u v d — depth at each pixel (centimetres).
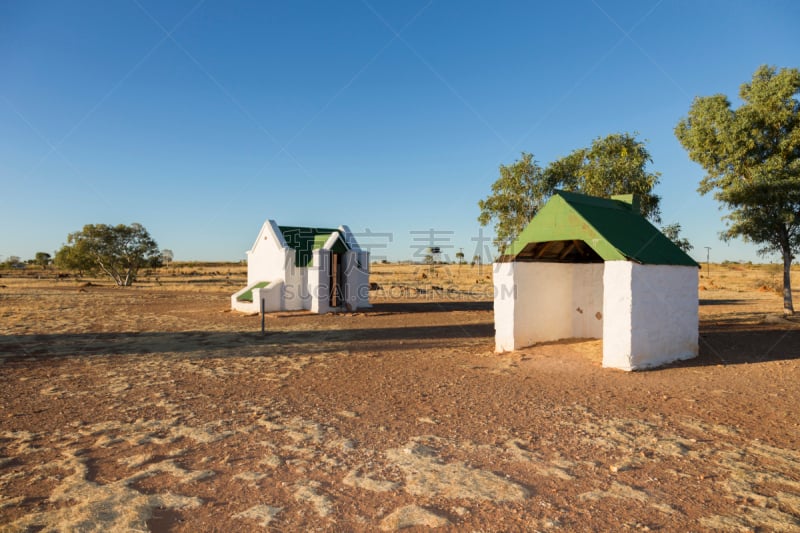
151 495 460
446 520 412
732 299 3394
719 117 2005
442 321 2169
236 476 506
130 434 644
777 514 425
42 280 6806
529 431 652
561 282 1417
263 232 2678
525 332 1302
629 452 574
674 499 454
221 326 1967
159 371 1080
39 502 446
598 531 395
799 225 2034
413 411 754
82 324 2006
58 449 589
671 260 1164
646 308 1079
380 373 1053
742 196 1956
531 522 409
